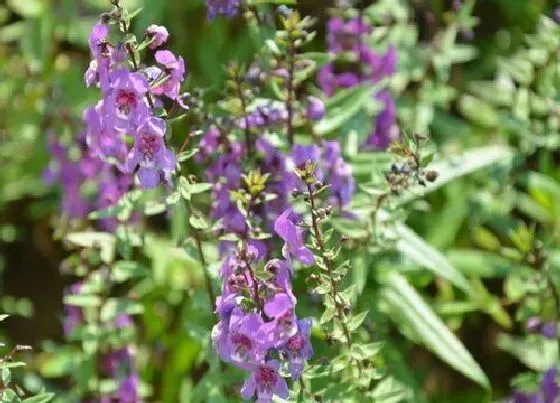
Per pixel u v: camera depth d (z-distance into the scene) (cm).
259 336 404
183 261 707
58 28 888
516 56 781
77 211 734
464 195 755
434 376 757
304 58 556
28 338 855
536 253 600
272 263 419
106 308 608
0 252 910
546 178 731
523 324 743
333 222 553
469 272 704
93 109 529
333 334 465
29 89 865
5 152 882
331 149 566
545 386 585
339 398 484
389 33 730
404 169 521
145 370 730
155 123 444
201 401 587
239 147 549
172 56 452
